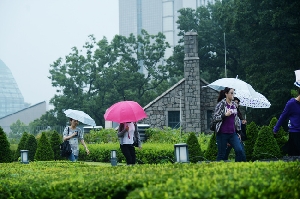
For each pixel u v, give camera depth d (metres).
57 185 7.27
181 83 36.94
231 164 8.54
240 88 14.30
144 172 7.96
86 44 62.12
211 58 58.97
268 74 41.16
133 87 63.59
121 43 64.12
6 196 7.70
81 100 60.09
